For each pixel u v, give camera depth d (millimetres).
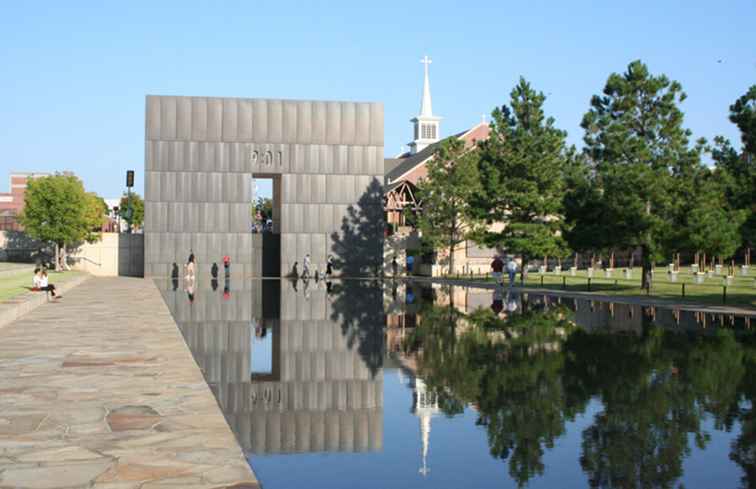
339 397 12430
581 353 17172
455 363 15906
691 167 36562
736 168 31656
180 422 9336
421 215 66188
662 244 36531
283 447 9305
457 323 24406
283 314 27906
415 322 24797
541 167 48812
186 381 12164
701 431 9930
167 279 58281
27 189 61062
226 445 8266
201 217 60312
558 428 10148
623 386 13109
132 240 64500
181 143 60094
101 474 7176
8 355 15039
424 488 7641
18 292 31594
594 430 10016
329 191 62156
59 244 63094
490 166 49719
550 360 16172
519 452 8992
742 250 59312
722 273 53094
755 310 27594
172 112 59938
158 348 16141
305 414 11172
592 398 12117
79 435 8672
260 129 61062
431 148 86062
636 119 38281
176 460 7691
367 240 62656
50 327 20484
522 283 47844
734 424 10289
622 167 36656
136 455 7855
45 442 8352
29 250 69688
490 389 12992
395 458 8781
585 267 69812
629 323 24031
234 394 12727
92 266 64062
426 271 66875
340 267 62312
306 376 14453
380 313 28422
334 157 62219
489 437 9703
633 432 9898
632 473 8117
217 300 35312
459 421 10617
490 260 68250
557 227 50406
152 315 24516
